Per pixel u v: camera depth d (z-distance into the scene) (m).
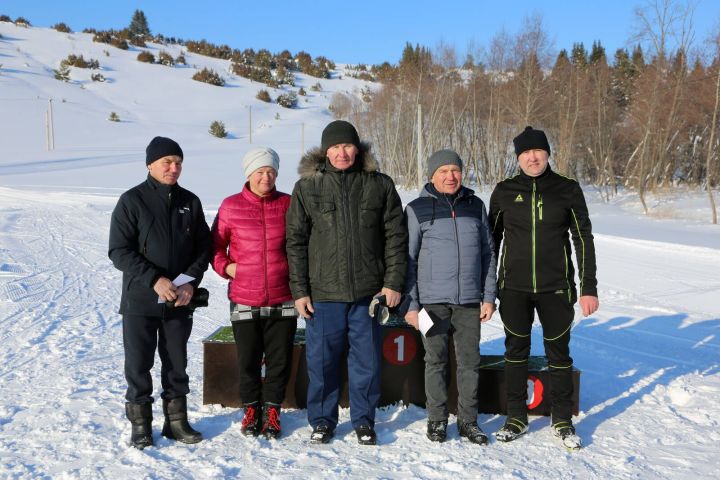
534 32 33.66
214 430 3.57
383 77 56.94
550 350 3.50
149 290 3.30
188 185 26.41
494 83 38.12
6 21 85.50
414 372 4.00
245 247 3.53
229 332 4.30
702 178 33.38
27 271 9.20
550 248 3.45
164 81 71.06
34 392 4.13
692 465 3.11
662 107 30.14
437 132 39.41
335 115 52.88
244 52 90.12
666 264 10.95
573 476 2.97
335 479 2.92
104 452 3.21
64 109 56.09
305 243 3.48
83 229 13.94
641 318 6.81
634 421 3.73
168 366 3.42
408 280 3.56
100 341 5.65
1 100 54.97
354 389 3.48
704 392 4.21
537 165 3.47
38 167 32.75
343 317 3.45
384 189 3.46
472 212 3.56
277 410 3.53
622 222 20.56
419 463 3.12
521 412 3.52
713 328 6.32
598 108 36.12
